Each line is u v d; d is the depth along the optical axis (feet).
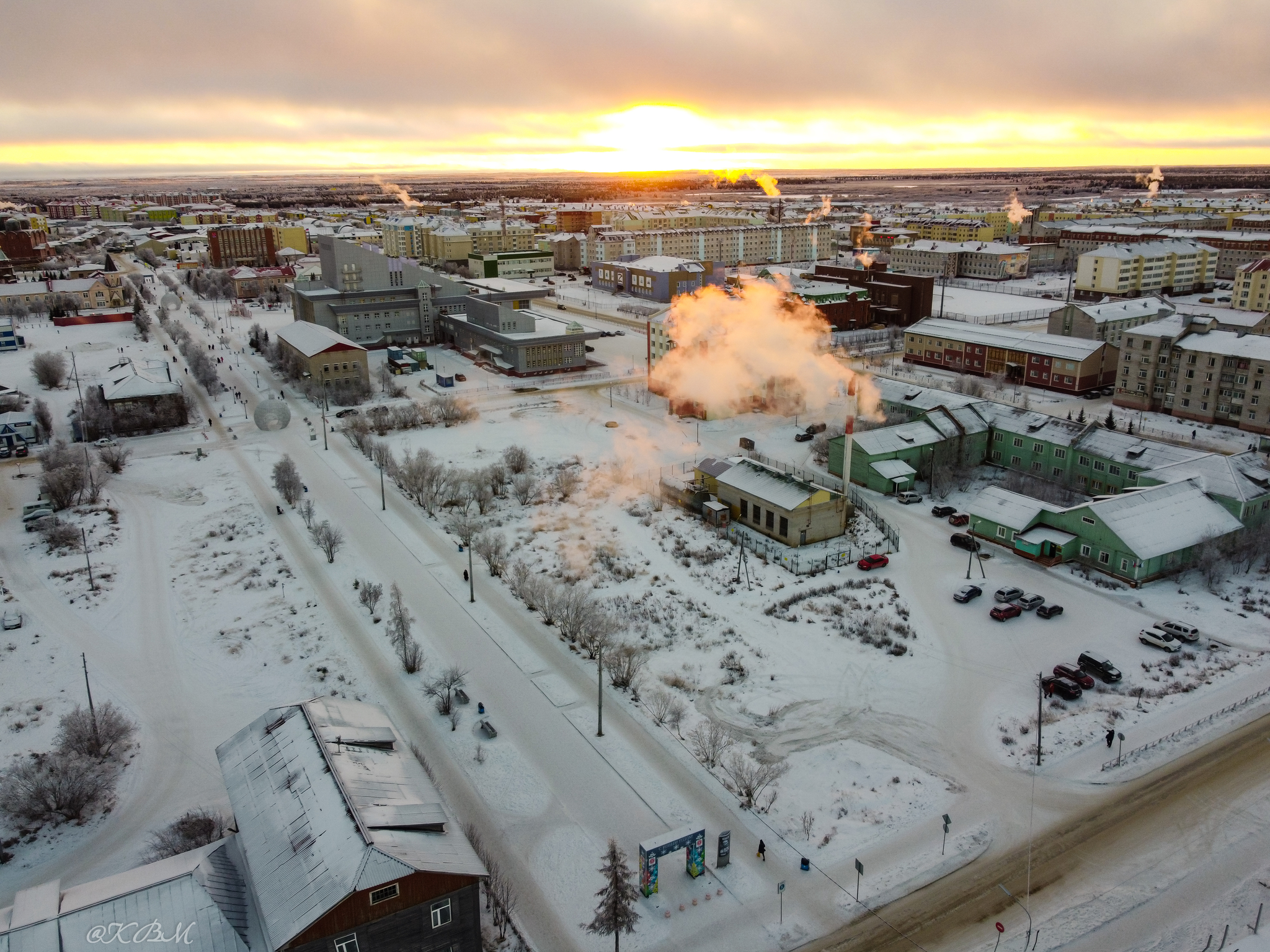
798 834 179.22
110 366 608.60
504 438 446.60
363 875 132.26
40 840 179.42
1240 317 499.10
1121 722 213.25
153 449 434.71
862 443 373.81
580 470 397.19
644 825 181.78
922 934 154.71
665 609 271.90
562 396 527.81
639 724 215.51
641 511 351.05
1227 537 294.66
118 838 179.93
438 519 343.67
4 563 307.58
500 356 603.26
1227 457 320.50
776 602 275.80
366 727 173.99
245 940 135.03
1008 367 544.21
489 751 205.46
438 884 138.62
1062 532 305.73
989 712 219.00
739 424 464.24
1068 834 178.19
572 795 191.01
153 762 203.62
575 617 251.80
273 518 346.13
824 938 154.20
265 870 140.46
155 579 295.28
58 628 263.49
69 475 355.77
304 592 284.82
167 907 137.08
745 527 338.75
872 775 196.44
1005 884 165.78
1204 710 216.95
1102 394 511.40
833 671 238.27
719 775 197.06
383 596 281.13
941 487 364.58
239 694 229.86
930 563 303.68
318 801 149.07
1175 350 458.50
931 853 173.27
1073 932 154.71
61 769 185.68
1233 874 167.43
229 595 283.18
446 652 248.52
